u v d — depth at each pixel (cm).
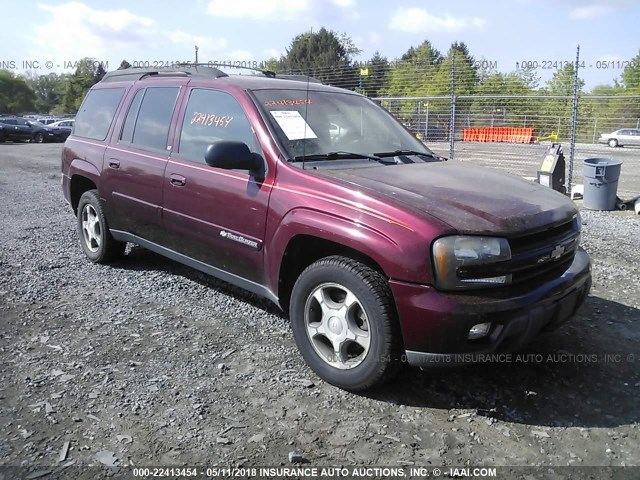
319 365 340
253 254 377
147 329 409
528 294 304
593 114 1923
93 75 5900
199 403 312
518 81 2052
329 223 323
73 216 834
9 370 344
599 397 328
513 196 345
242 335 402
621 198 1045
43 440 276
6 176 1356
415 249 291
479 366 363
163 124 465
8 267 552
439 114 2202
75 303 459
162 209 449
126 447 273
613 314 457
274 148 370
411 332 296
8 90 7662
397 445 280
